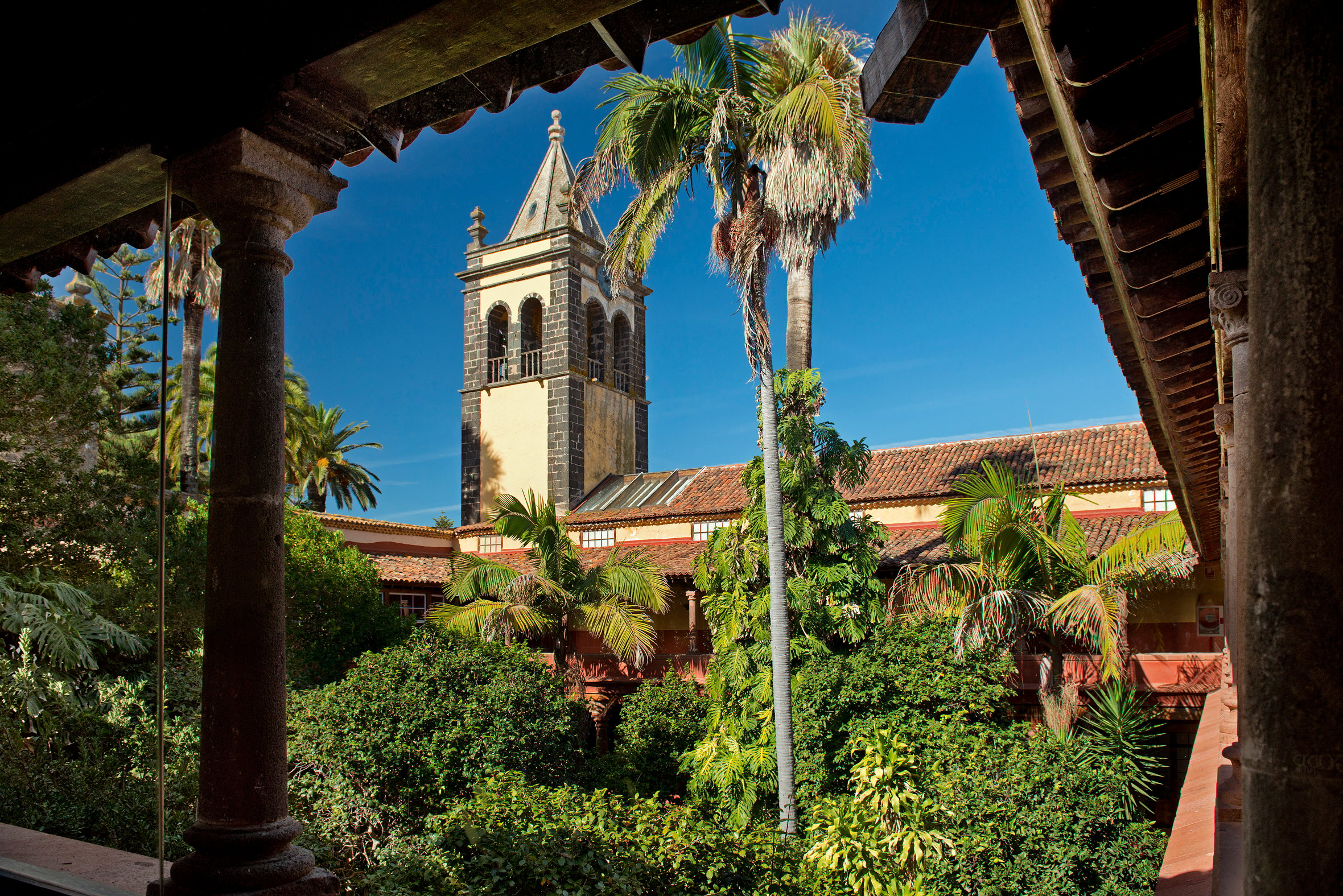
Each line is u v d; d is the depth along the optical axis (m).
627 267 15.44
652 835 9.93
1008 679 16.16
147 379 29.62
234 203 3.45
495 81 3.54
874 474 25.91
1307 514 1.36
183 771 11.83
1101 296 5.72
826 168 13.81
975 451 25.48
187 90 3.46
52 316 15.48
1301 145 1.41
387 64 3.25
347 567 20.62
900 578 16.42
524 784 12.11
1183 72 2.97
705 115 14.66
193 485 26.44
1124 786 13.17
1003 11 2.80
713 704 17.78
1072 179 4.52
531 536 20.84
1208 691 16.11
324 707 14.40
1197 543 15.69
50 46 3.50
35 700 11.83
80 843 4.50
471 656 15.89
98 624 13.80
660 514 27.97
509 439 34.06
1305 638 1.35
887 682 15.13
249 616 3.37
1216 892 3.98
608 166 14.95
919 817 11.92
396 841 12.70
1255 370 1.46
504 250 35.12
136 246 4.68
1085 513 22.00
